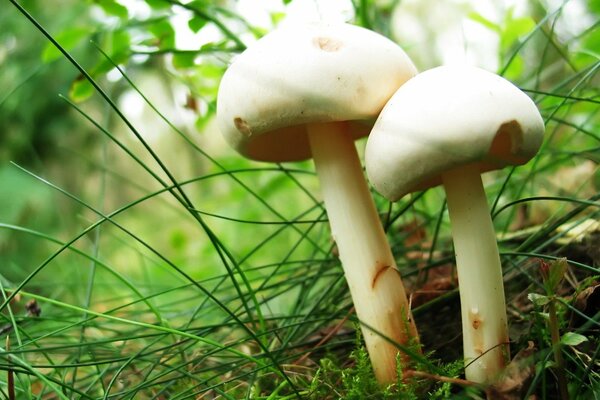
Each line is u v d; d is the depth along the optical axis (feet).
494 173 1.36
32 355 0.91
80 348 0.79
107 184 2.48
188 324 0.79
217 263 1.50
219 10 0.97
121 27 0.95
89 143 2.28
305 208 1.82
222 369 0.82
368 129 0.80
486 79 0.62
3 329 0.81
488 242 0.65
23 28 1.91
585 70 0.89
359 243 0.70
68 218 1.97
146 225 2.44
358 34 0.67
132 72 1.89
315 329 0.84
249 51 0.67
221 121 0.70
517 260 0.82
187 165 2.60
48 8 1.97
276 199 1.89
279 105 0.64
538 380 0.63
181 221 2.19
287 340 0.78
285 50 0.65
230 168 1.43
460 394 0.66
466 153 0.60
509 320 0.74
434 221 1.07
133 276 1.54
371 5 1.05
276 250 1.65
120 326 1.01
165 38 0.97
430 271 0.92
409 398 0.66
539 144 0.63
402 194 0.64
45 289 1.28
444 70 0.63
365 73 0.65
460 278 0.66
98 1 0.95
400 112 0.62
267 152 0.82
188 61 0.98
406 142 0.61
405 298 0.71
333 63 0.64
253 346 0.89
